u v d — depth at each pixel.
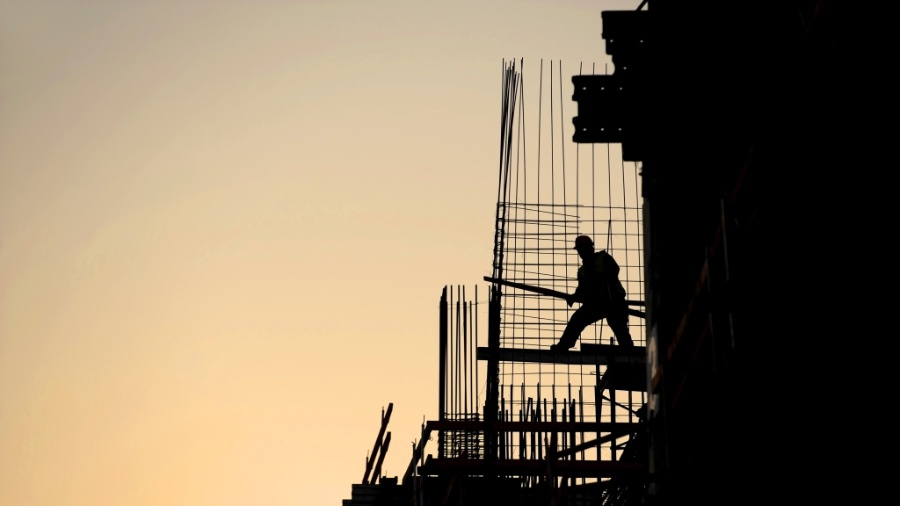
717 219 28.14
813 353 22.20
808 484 22.56
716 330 23.20
